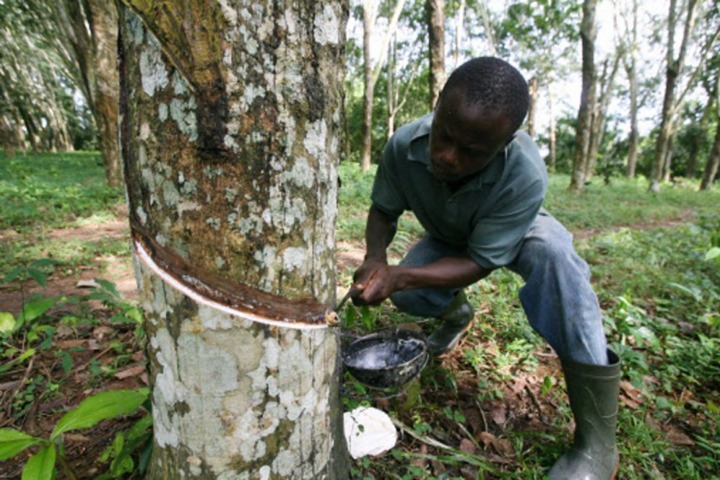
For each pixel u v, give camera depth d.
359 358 1.69
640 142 29.23
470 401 2.05
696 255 4.36
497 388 2.13
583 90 11.09
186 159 0.94
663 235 5.81
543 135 33.62
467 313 2.28
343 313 1.97
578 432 1.60
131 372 2.16
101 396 1.33
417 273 1.61
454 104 1.26
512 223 1.64
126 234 4.98
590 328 1.53
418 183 1.84
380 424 1.73
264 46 0.91
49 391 2.01
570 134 31.97
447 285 1.69
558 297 1.57
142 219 1.01
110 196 6.96
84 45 7.93
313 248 1.11
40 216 5.57
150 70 0.93
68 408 1.93
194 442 1.14
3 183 7.58
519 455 1.67
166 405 1.15
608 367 1.49
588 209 8.57
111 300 2.71
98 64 7.07
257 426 1.13
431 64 7.84
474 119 1.23
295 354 1.12
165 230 0.98
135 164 1.00
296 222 1.05
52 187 7.67
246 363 1.06
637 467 1.68
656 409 2.01
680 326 2.88
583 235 6.46
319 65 1.00
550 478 1.54
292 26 0.94
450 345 2.35
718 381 2.27
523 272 1.74
